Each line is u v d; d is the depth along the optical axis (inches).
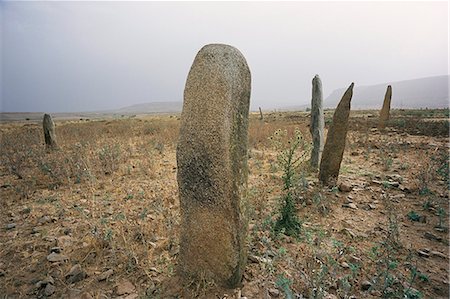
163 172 265.1
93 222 161.0
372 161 286.2
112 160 272.2
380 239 139.4
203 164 103.4
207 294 102.8
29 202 198.4
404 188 201.6
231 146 101.0
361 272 113.5
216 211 103.3
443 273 114.0
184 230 110.3
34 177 254.7
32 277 115.9
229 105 100.5
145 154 335.9
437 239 138.7
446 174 220.1
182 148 107.2
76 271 114.5
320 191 193.2
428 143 358.9
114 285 109.7
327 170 213.5
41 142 464.8
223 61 102.7
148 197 199.9
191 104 105.3
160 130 554.3
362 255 126.3
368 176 237.6
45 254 131.3
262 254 124.4
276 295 101.6
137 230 143.9
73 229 154.2
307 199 186.5
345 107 206.1
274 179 231.0
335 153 209.6
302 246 131.6
